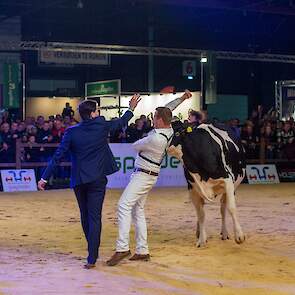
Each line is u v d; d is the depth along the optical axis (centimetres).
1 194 1596
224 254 810
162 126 756
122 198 750
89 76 2817
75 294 608
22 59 2639
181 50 2184
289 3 2256
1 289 625
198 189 821
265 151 1944
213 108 2912
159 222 1102
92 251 727
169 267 735
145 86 2891
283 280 680
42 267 735
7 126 1716
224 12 2733
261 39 2877
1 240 930
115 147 1755
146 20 2855
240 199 1471
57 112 2770
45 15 2741
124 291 621
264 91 3000
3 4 2414
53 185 1750
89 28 2859
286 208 1301
